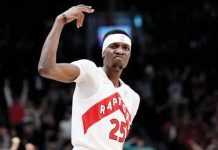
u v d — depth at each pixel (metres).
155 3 33.19
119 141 6.68
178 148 20.97
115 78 6.93
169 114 24.92
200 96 26.39
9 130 20.11
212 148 19.94
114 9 31.28
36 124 21.89
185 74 28.33
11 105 22.16
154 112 24.44
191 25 32.06
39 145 20.19
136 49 29.00
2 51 28.39
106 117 6.60
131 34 30.64
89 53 30.19
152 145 21.31
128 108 7.01
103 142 6.55
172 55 30.41
